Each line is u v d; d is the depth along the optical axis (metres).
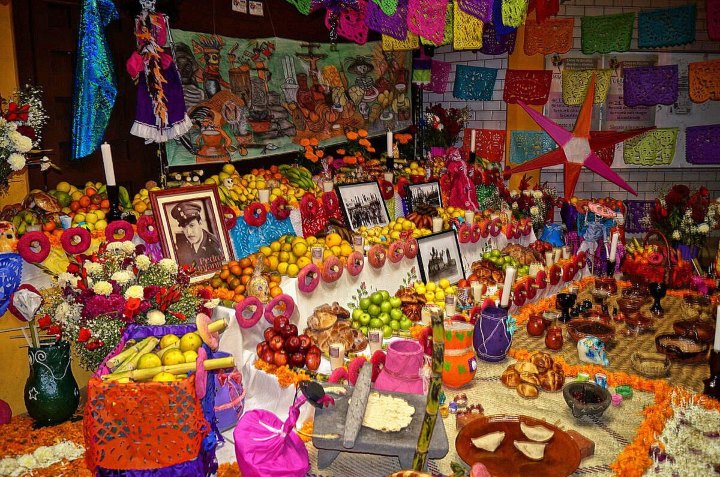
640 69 9.84
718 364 4.17
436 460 3.42
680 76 10.03
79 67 4.66
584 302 5.73
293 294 4.72
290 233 5.80
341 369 3.74
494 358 4.73
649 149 10.21
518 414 3.61
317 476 3.30
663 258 6.89
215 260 4.97
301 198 5.98
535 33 9.27
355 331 4.50
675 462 3.32
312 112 7.64
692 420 3.85
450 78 10.36
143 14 4.78
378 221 6.57
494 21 6.25
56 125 5.12
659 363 4.55
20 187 4.80
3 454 3.65
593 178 10.36
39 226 4.27
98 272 3.83
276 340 4.07
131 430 2.81
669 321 5.84
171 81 5.04
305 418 3.81
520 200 8.18
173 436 2.82
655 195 10.38
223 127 6.48
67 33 5.12
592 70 9.84
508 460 3.08
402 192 7.05
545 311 5.58
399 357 3.74
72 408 4.06
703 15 9.87
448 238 6.31
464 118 9.90
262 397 4.05
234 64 6.55
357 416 3.12
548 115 10.12
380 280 5.56
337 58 7.99
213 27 6.30
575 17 9.90
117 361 3.17
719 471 3.25
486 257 6.52
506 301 4.73
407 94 9.45
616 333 5.45
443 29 5.60
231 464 3.46
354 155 7.23
